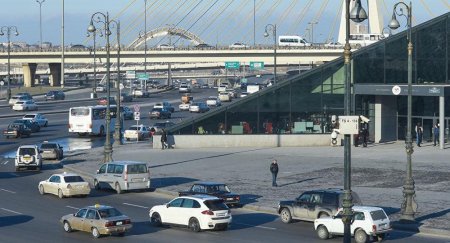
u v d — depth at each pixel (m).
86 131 120.31
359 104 100.88
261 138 98.56
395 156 85.19
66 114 166.00
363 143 95.81
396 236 46.69
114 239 45.25
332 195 48.91
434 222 49.66
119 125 106.62
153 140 98.50
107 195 64.50
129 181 64.88
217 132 98.56
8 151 101.88
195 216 47.88
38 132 129.12
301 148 96.56
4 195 64.25
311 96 99.19
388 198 59.00
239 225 50.53
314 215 49.44
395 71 98.69
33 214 54.66
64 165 84.19
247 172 75.81
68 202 60.38
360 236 44.03
